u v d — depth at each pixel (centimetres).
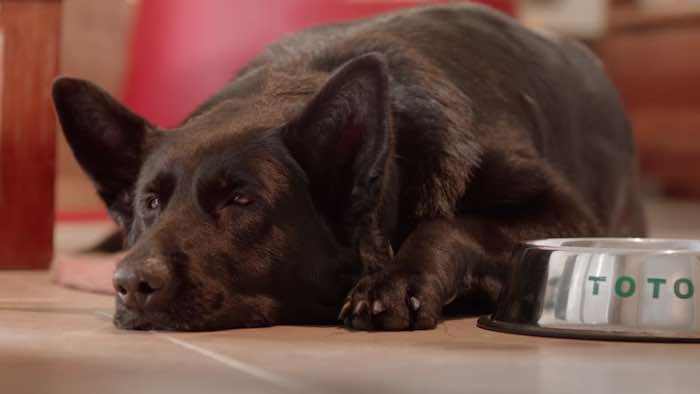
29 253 479
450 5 431
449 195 334
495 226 344
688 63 1376
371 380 216
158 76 627
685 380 218
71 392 204
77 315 327
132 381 216
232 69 606
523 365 236
